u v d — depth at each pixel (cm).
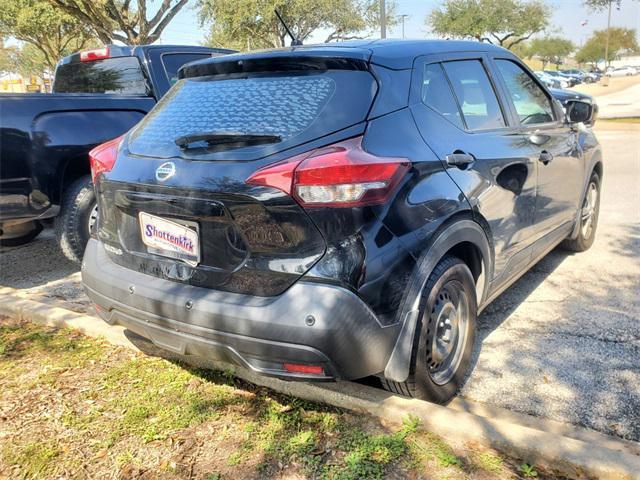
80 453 268
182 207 264
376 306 248
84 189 489
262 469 253
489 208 320
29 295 468
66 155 473
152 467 257
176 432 280
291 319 239
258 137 256
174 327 270
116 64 591
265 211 242
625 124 1744
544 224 410
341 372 246
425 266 267
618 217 661
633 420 283
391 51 297
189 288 269
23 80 5734
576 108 453
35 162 455
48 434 281
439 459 251
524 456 249
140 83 573
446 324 296
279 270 244
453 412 273
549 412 292
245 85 290
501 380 324
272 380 312
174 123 295
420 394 283
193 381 326
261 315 243
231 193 247
